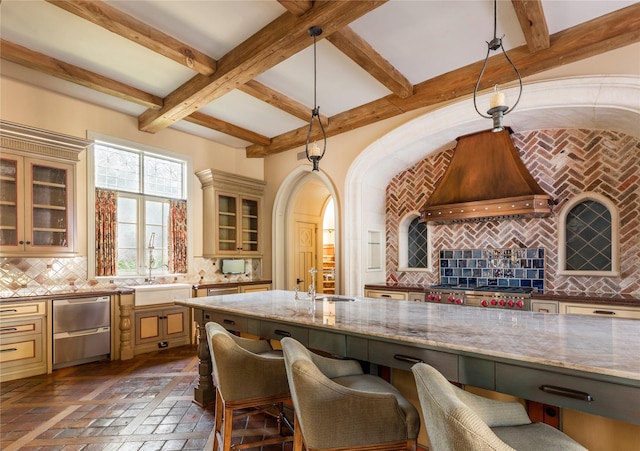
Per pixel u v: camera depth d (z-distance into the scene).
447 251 4.88
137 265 4.89
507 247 4.37
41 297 3.59
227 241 5.67
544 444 1.19
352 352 1.87
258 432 2.43
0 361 3.34
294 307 2.59
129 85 4.01
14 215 3.55
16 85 3.87
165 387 3.26
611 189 3.71
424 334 1.66
